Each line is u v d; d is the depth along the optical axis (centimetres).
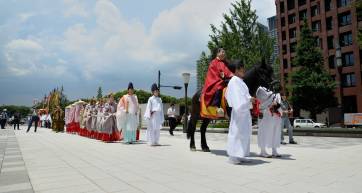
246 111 693
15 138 1703
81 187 482
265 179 520
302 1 6400
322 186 466
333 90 4678
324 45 5934
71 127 2281
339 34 5706
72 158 818
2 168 668
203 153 905
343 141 1387
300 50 4712
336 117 4469
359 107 5341
